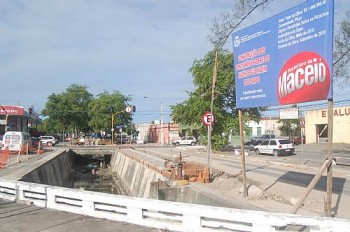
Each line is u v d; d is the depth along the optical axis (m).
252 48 11.98
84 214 11.27
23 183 13.58
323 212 10.84
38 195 12.95
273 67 11.07
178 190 17.03
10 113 69.69
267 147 42.06
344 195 14.41
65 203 12.08
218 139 46.16
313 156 39.62
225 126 45.00
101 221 10.52
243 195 14.29
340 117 56.03
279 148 40.84
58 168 40.25
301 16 9.90
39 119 103.38
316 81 9.48
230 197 14.08
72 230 9.65
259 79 11.71
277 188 16.09
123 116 86.88
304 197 9.72
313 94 9.59
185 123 48.50
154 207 9.75
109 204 10.77
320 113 59.25
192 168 20.34
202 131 45.94
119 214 10.51
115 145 74.12
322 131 60.19
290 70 10.34
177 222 9.40
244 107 12.52
